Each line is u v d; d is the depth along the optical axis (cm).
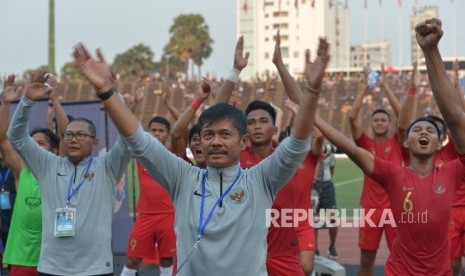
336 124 4691
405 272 608
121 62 7844
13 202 938
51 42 2991
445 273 605
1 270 952
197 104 674
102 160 622
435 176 600
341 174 3212
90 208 606
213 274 426
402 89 4812
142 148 430
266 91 5125
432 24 393
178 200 444
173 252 918
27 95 586
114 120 425
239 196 432
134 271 931
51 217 610
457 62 894
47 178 620
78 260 600
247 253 427
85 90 5331
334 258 1267
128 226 1020
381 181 611
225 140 432
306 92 413
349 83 5100
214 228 426
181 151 706
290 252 692
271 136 679
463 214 895
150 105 5012
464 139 419
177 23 8000
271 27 9325
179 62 7888
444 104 408
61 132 761
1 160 927
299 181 758
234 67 611
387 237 925
